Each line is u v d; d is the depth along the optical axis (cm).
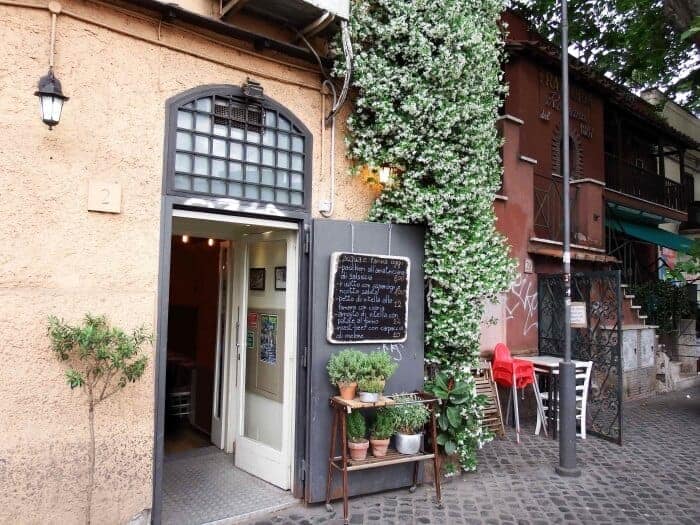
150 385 404
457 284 534
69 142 379
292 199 489
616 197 1201
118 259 395
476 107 534
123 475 389
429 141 518
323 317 482
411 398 503
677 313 1245
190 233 566
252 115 471
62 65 377
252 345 567
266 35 486
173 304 828
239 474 539
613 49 1115
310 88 504
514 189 841
